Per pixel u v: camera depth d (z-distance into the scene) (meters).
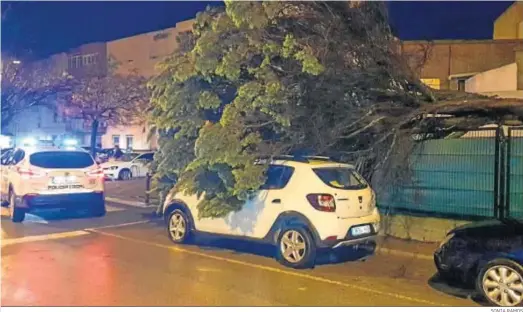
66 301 6.32
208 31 8.67
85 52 34.75
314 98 8.85
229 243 9.83
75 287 6.91
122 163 23.92
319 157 8.74
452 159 10.09
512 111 8.59
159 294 6.61
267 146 8.67
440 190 10.19
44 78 27.53
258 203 8.50
